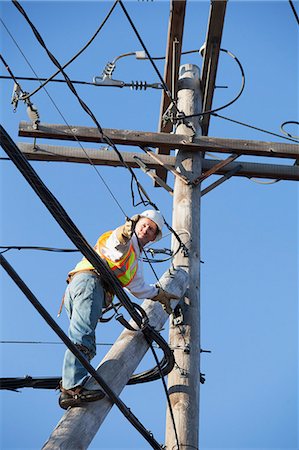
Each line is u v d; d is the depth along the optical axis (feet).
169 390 38.40
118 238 32.09
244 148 45.37
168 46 45.62
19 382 37.91
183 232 42.47
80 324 31.30
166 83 47.09
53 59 30.71
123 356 33.19
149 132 44.98
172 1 43.70
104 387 30.12
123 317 33.30
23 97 39.06
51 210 27.94
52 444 28.89
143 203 35.09
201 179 44.50
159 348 35.40
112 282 31.35
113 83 43.80
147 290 34.73
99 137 44.19
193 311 40.11
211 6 44.04
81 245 29.50
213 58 46.32
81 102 32.14
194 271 41.27
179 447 36.63
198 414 37.96
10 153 25.67
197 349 39.37
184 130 45.62
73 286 32.24
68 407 30.73
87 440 29.71
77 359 30.86
